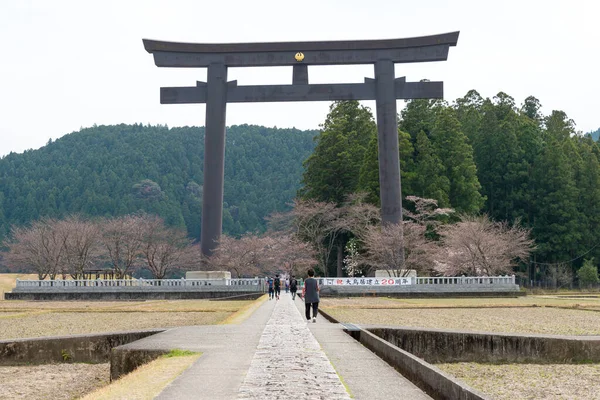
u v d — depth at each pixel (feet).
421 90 230.48
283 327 72.64
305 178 339.16
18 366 63.05
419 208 270.05
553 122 371.97
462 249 237.66
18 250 284.61
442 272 248.52
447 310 137.69
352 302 171.22
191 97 234.17
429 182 286.46
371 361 45.21
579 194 310.04
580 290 282.77
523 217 318.45
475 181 300.40
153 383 36.29
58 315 130.41
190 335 64.03
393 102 230.89
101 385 53.11
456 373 59.57
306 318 84.38
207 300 203.00
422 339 67.92
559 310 138.92
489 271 234.38
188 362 44.34
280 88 232.73
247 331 68.54
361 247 272.10
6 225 602.44
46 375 57.82
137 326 99.45
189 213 650.84
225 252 245.86
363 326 72.38
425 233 272.31
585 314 125.80
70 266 273.33
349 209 282.97
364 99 232.32
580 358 63.67
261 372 39.55
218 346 53.57
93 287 221.66
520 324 100.99
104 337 66.33
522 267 310.65
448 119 302.66
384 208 231.71
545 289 286.66
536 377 55.72
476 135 339.77
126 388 34.91
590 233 304.09
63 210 620.90
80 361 65.31
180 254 283.79
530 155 331.57
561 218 303.27
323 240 315.37
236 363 43.70
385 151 230.89
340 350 51.49
